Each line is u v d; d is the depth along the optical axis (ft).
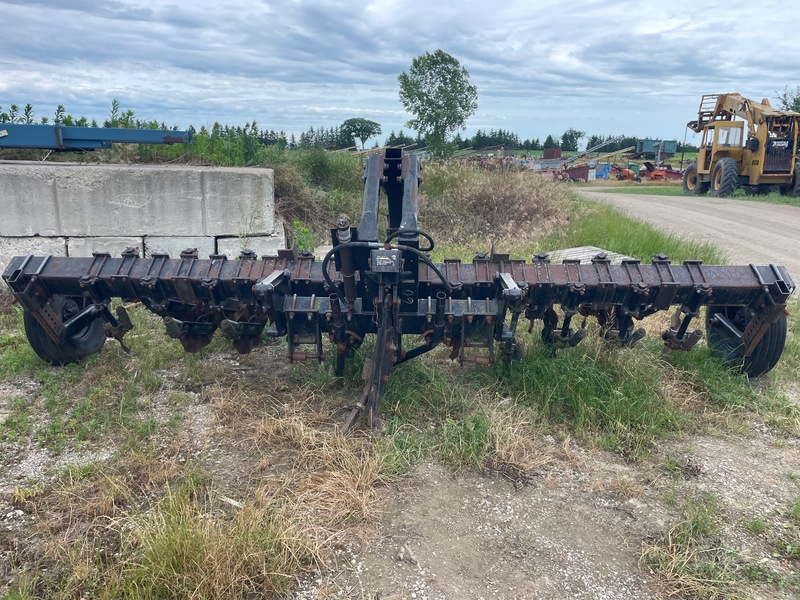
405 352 15.88
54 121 30.86
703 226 46.80
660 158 161.48
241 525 9.69
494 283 14.48
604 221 38.96
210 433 13.53
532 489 11.78
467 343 14.05
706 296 14.56
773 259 34.22
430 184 42.75
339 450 12.37
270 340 19.08
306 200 36.42
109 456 12.66
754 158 72.33
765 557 10.05
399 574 9.53
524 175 46.09
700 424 14.52
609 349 16.42
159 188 25.84
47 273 14.60
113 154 31.96
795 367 17.99
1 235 24.66
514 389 15.51
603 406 14.48
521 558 9.95
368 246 12.37
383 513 10.89
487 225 38.99
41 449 12.94
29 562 9.71
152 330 20.01
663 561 9.85
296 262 14.96
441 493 11.53
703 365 16.66
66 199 24.97
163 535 9.30
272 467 12.23
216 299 14.69
